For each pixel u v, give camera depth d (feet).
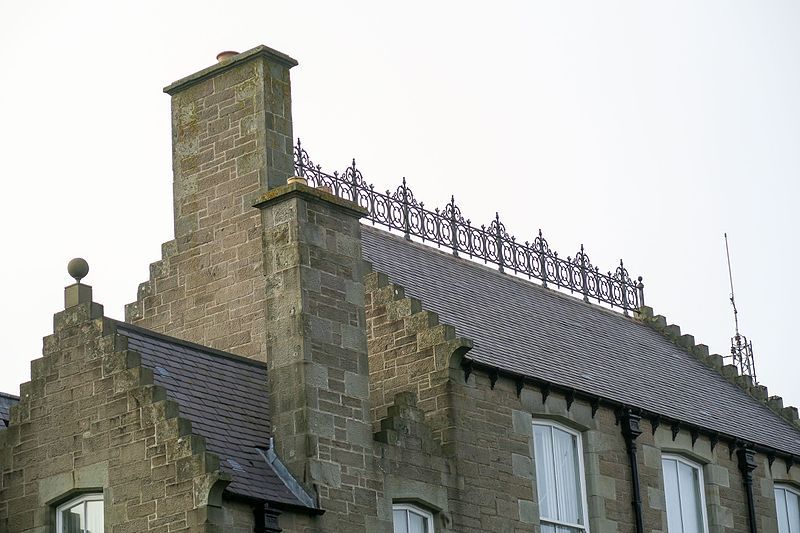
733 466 139.33
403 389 114.73
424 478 108.37
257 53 118.52
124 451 96.53
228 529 93.56
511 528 114.21
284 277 104.73
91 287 102.78
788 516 145.69
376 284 118.21
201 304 117.50
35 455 100.73
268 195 106.22
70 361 100.78
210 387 103.14
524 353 125.18
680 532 131.64
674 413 134.62
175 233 120.57
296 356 102.78
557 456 121.70
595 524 121.90
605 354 140.46
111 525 95.86
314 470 100.37
